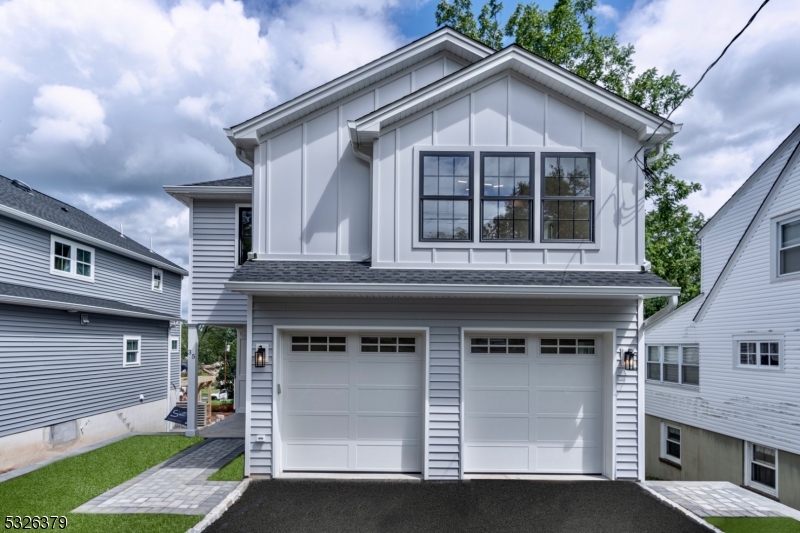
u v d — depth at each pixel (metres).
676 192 17.66
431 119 6.84
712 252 13.29
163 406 17.42
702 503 5.94
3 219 10.90
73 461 8.15
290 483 6.38
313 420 6.86
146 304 17.42
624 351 6.67
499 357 6.92
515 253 6.73
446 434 6.60
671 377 13.69
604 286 6.18
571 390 6.91
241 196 10.05
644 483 6.52
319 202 7.16
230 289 6.21
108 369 13.92
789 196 9.88
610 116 6.79
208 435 10.10
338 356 6.90
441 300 6.74
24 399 10.47
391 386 6.89
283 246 7.11
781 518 5.50
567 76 6.57
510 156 6.80
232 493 5.98
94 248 14.30
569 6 16.02
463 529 5.07
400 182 6.80
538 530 5.06
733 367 11.22
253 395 6.62
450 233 6.79
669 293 6.15
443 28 7.62
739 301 11.12
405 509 5.57
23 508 5.66
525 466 6.82
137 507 5.56
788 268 9.92
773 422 9.97
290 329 6.74
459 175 6.81
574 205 6.81
